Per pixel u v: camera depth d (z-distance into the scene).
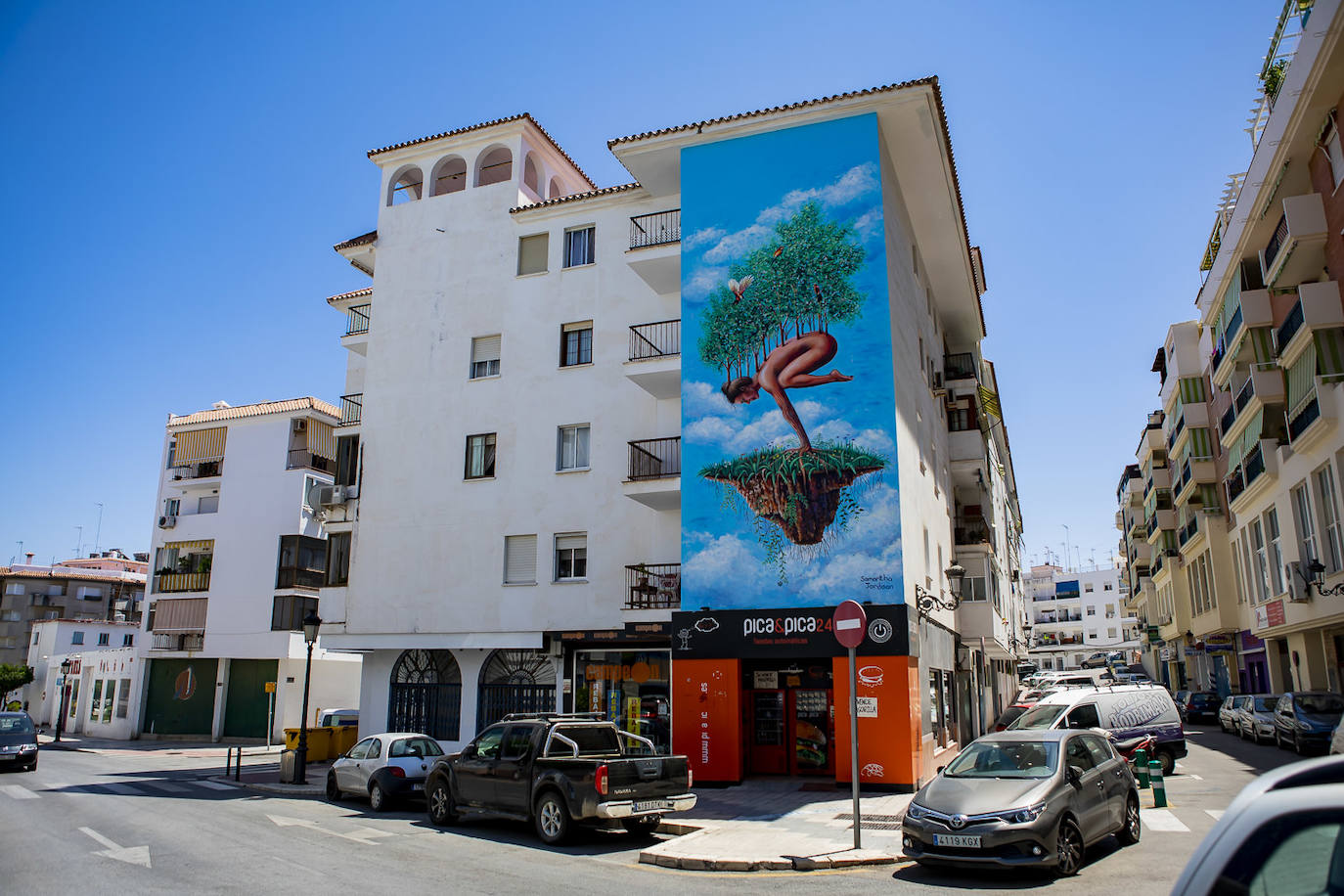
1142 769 14.80
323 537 39.28
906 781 16.41
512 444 24.89
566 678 22.80
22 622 65.75
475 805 13.59
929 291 27.58
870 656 17.17
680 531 22.50
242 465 40.09
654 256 21.75
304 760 20.42
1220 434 38.44
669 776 12.73
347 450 27.75
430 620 24.59
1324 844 2.38
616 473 23.50
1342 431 21.25
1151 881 8.87
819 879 9.62
